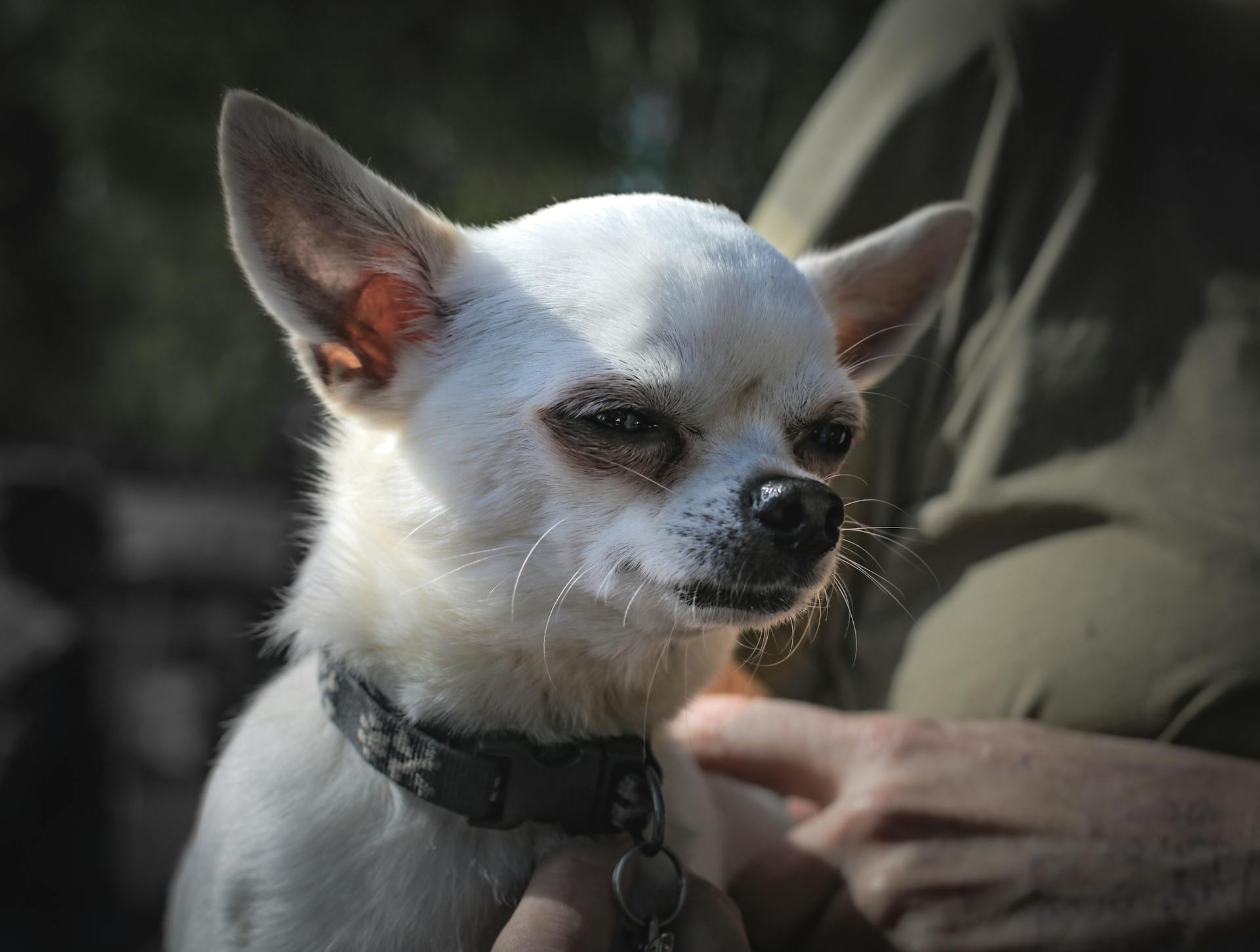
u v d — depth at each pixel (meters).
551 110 1.66
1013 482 0.40
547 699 0.36
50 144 2.65
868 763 0.37
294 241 0.36
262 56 1.66
